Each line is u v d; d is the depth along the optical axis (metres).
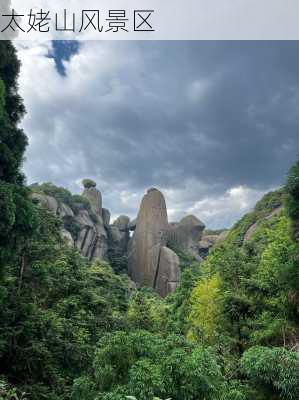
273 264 17.00
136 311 27.50
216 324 16.81
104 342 8.38
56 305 17.19
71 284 19.75
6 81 12.10
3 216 9.12
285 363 8.27
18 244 10.87
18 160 11.78
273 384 8.17
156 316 33.44
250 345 15.13
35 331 11.80
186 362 7.25
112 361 7.87
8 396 7.24
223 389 7.57
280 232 19.59
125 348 7.95
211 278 22.81
